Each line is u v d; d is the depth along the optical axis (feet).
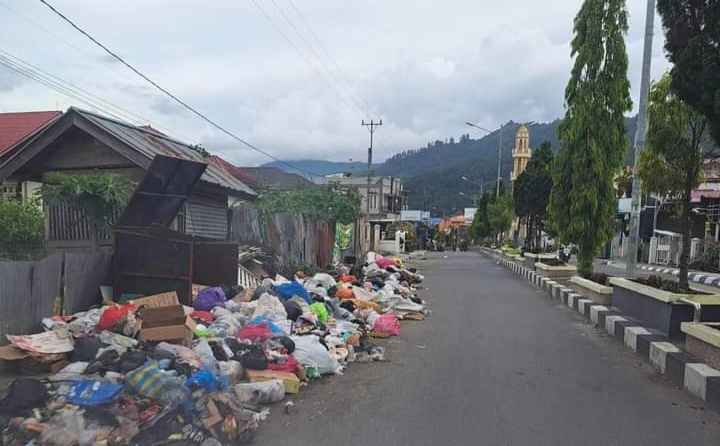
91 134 33.27
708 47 18.48
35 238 27.48
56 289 21.38
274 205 53.47
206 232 41.19
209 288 27.12
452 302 40.86
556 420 15.12
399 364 21.61
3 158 37.14
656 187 28.96
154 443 12.53
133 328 19.30
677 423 14.94
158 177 26.53
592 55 42.96
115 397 13.66
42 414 13.05
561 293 41.24
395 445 13.38
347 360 21.85
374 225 118.32
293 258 47.01
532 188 68.23
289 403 16.35
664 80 27.81
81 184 26.63
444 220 293.64
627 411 15.89
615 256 114.62
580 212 43.16
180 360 16.55
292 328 23.63
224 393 14.97
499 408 16.12
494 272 72.02
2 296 18.71
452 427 14.58
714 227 82.38
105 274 24.57
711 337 17.84
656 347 21.12
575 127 43.42
